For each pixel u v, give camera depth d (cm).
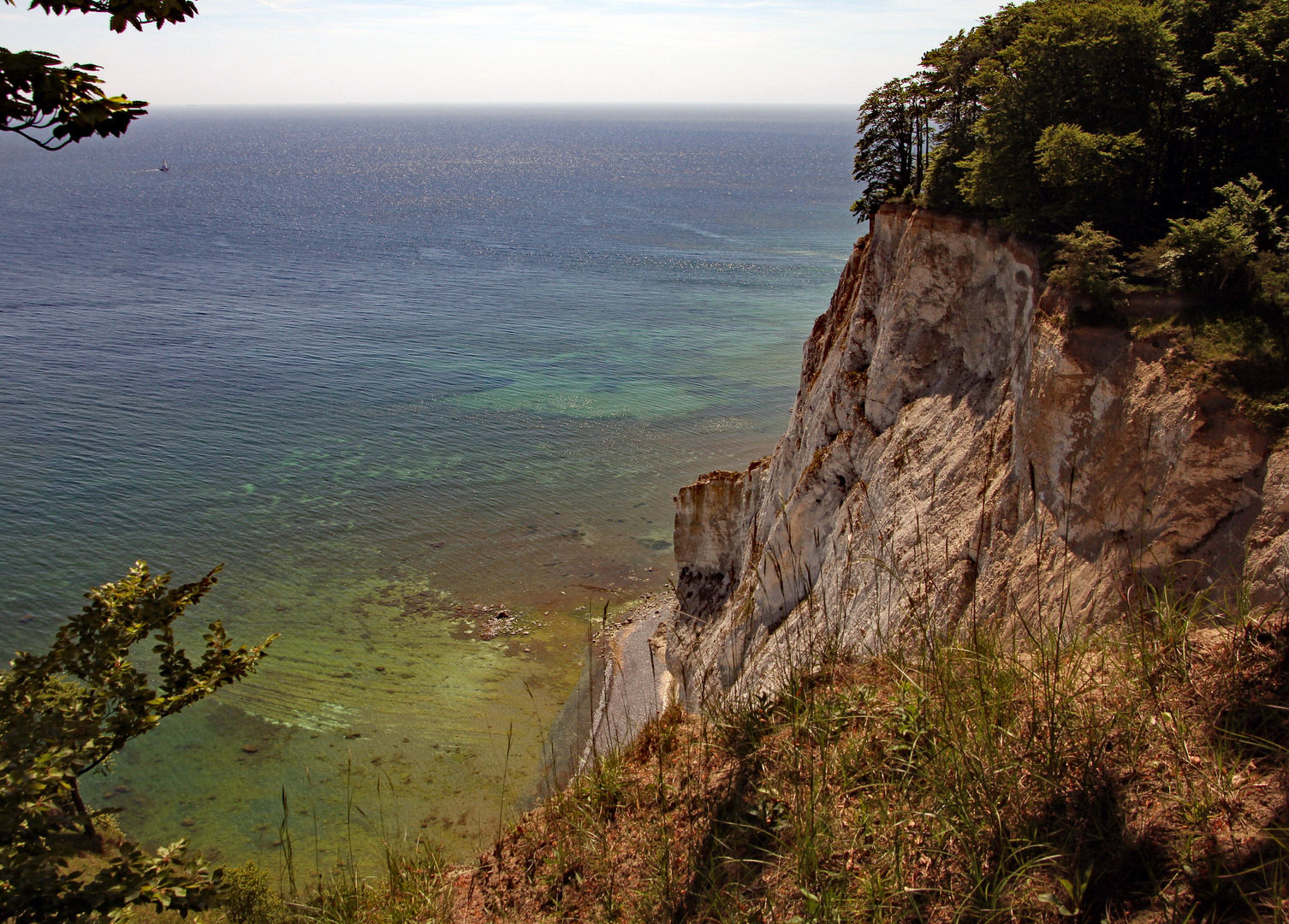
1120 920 570
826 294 11838
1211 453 1480
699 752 959
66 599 4509
